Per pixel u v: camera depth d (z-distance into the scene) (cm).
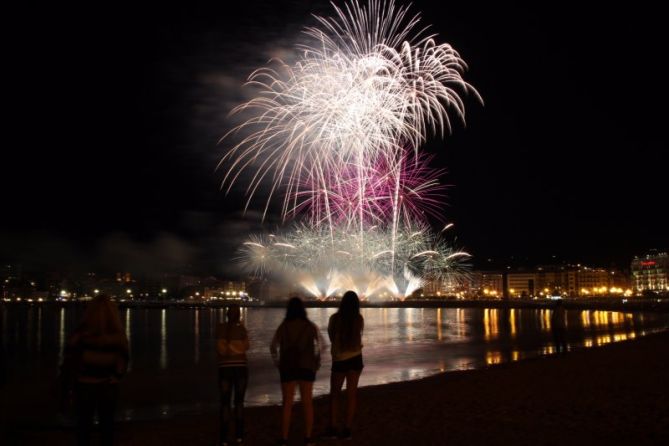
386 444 973
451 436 1017
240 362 1000
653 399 1318
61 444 1177
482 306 18288
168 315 15850
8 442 1205
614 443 950
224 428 991
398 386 1861
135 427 1308
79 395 799
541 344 4138
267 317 13575
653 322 7388
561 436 999
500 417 1167
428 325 7744
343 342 1016
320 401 1636
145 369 2917
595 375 1767
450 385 1664
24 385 2452
